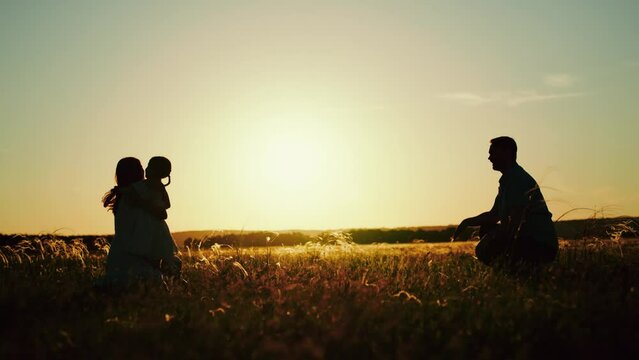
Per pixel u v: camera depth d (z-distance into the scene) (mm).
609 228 9797
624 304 5562
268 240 11594
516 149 9055
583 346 4297
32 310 6004
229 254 10781
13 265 10336
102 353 4371
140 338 4672
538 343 4473
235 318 5480
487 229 9656
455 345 4168
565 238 10359
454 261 10406
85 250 11250
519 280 7598
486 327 4938
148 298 6559
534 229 8680
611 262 8617
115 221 8844
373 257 11320
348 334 4570
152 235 8781
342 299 6277
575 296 5883
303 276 8641
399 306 5793
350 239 12000
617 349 4320
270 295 6918
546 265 8320
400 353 4047
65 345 4602
